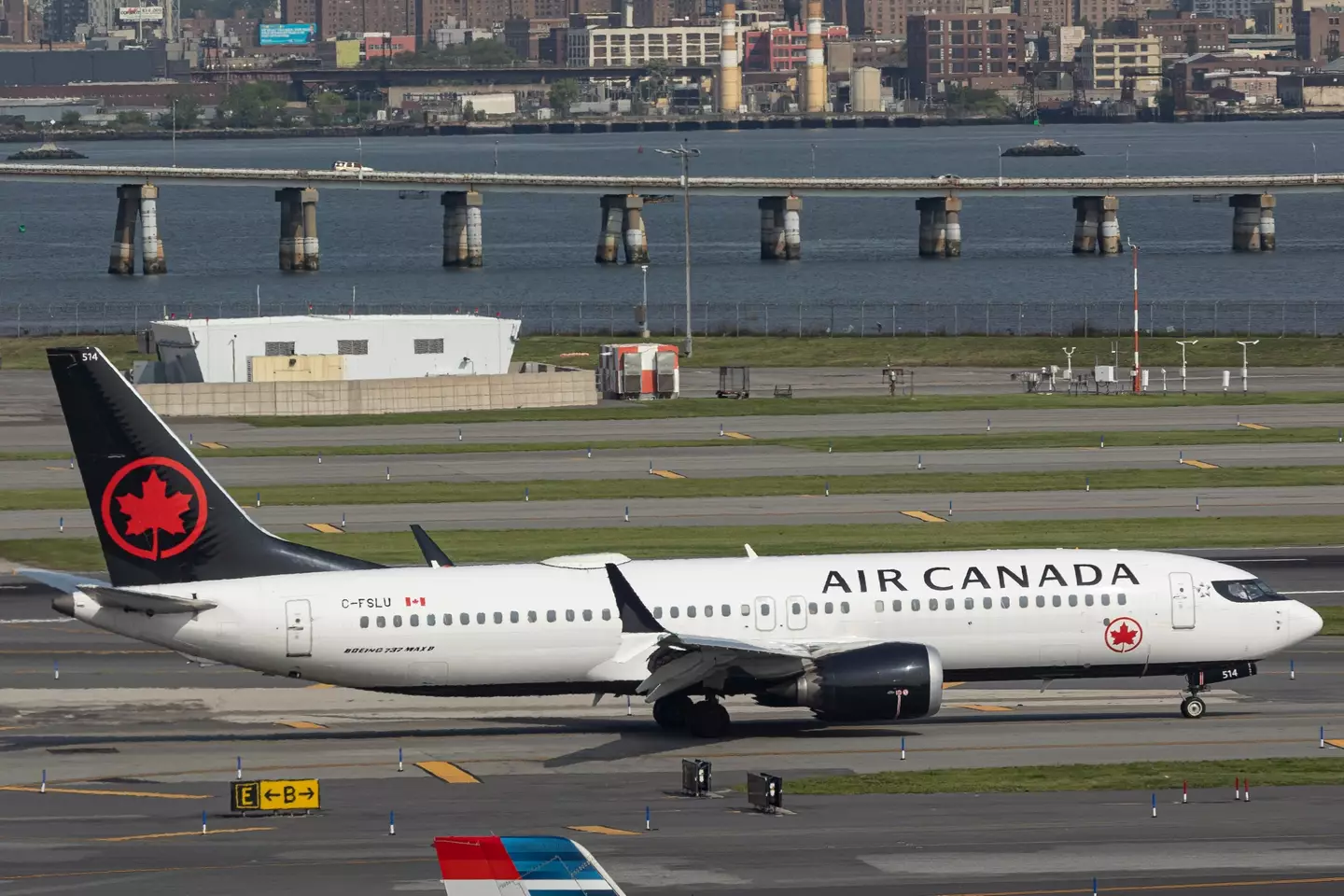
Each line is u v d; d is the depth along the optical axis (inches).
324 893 6884.8
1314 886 6968.5
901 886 6978.4
